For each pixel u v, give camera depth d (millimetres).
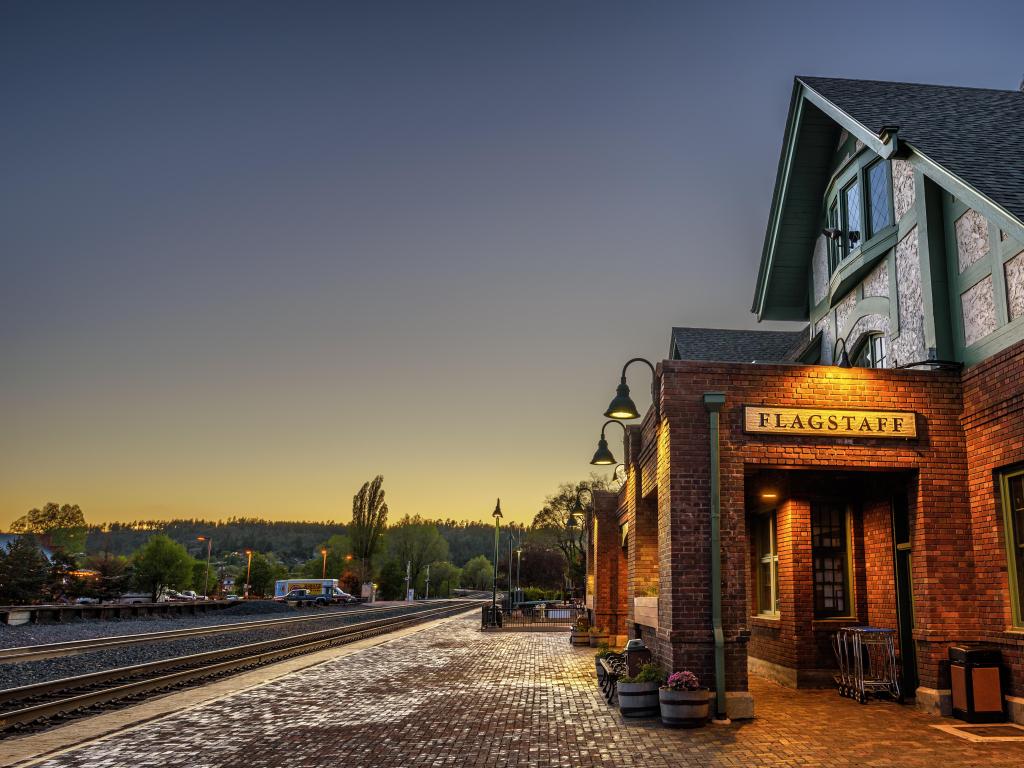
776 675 14766
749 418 11680
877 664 13109
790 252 17812
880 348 14844
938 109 13969
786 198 17266
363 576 98875
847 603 14555
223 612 54812
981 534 11383
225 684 14898
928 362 12258
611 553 25094
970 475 11711
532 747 9250
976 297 11898
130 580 80062
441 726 10516
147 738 9781
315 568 114312
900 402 11945
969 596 11391
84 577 76438
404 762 8570
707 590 11234
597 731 10156
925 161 11438
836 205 16375
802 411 11750
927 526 11562
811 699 12492
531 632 31891
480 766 8391
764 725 10445
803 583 14117
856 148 15500
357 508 101625
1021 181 10453
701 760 8578
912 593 12531
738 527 11414
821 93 14914
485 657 20359
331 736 9883
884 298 14336
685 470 11562
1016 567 10812
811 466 11750
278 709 11930
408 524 143000
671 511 11438
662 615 11953
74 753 8961
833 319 16625
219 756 8820
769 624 15062
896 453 11781
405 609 68062
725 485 11539
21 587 61719
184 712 11703
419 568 138125
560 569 101438
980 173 10695
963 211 12305
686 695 10336
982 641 11211
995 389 11148
